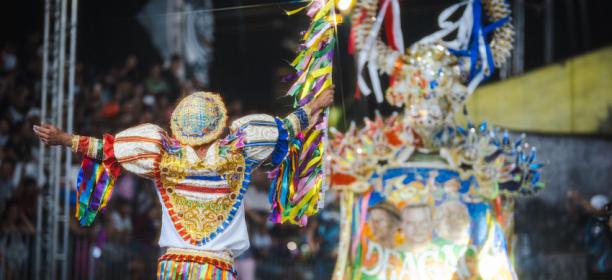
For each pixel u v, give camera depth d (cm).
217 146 427
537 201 1137
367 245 680
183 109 432
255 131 432
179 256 416
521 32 1307
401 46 700
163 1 1539
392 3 708
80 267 1077
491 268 665
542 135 1177
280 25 1630
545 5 1314
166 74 1390
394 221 676
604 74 1235
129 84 1318
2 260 1026
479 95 1254
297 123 448
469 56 693
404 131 680
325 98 465
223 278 416
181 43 1552
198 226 421
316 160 463
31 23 1385
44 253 1064
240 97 1617
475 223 672
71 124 1041
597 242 995
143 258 1130
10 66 1230
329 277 1133
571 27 1310
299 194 461
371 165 683
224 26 1616
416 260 665
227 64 1620
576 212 1072
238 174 429
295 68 489
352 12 711
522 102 1253
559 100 1245
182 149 427
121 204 1152
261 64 1633
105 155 425
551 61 1309
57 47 1048
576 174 1177
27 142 1154
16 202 1068
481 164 677
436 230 668
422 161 678
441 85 680
